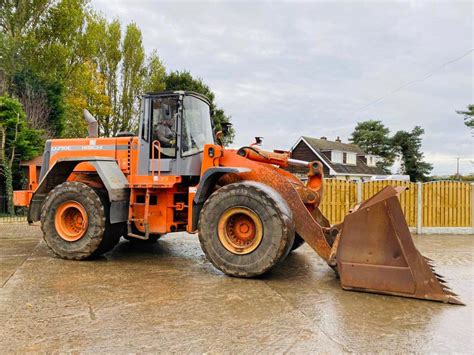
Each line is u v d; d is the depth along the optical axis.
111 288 4.01
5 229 9.25
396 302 3.66
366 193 9.63
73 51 21.28
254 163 5.06
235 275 4.54
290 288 4.13
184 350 2.51
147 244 7.19
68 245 5.45
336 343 2.66
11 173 13.55
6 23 18.56
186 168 5.56
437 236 9.28
